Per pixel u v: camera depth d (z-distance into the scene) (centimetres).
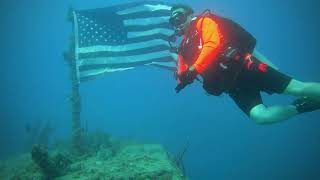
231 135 4812
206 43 385
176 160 1149
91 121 5825
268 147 4412
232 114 6341
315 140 4703
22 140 3381
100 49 1077
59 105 8325
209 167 3650
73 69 1319
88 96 11669
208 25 394
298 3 9606
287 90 382
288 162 3906
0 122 5603
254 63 389
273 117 374
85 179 825
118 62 1077
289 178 3412
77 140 1303
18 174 988
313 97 363
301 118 5388
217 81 402
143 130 4606
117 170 889
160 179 814
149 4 1133
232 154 4075
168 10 1126
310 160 3909
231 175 3519
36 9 7894
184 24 458
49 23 10875
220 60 391
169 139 4081
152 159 1002
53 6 7875
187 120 5934
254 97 406
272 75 386
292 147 4500
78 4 8238
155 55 1091
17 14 7938
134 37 1099
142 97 11688
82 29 1085
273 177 3462
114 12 1114
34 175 903
